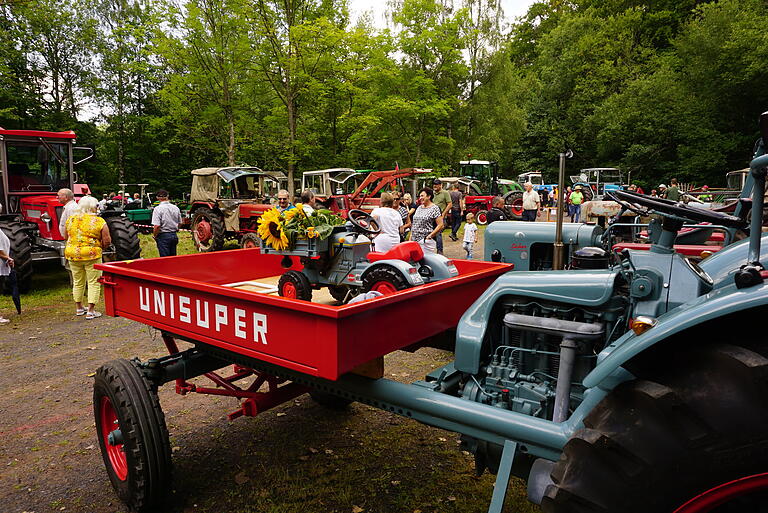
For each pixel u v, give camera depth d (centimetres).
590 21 3872
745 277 134
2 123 2622
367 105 1966
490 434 181
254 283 431
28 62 2803
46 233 813
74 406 381
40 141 891
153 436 239
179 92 1686
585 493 136
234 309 217
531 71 4391
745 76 2581
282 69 1662
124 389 244
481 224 1889
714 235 502
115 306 300
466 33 2391
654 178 3216
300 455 302
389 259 366
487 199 1908
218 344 229
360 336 189
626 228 626
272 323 201
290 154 1733
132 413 238
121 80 3038
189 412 364
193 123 1827
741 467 117
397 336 212
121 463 267
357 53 1767
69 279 905
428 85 2209
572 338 186
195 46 1605
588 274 200
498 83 2584
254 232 1116
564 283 200
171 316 255
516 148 3816
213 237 1176
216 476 281
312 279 466
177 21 1563
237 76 1741
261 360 224
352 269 441
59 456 311
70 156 933
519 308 210
